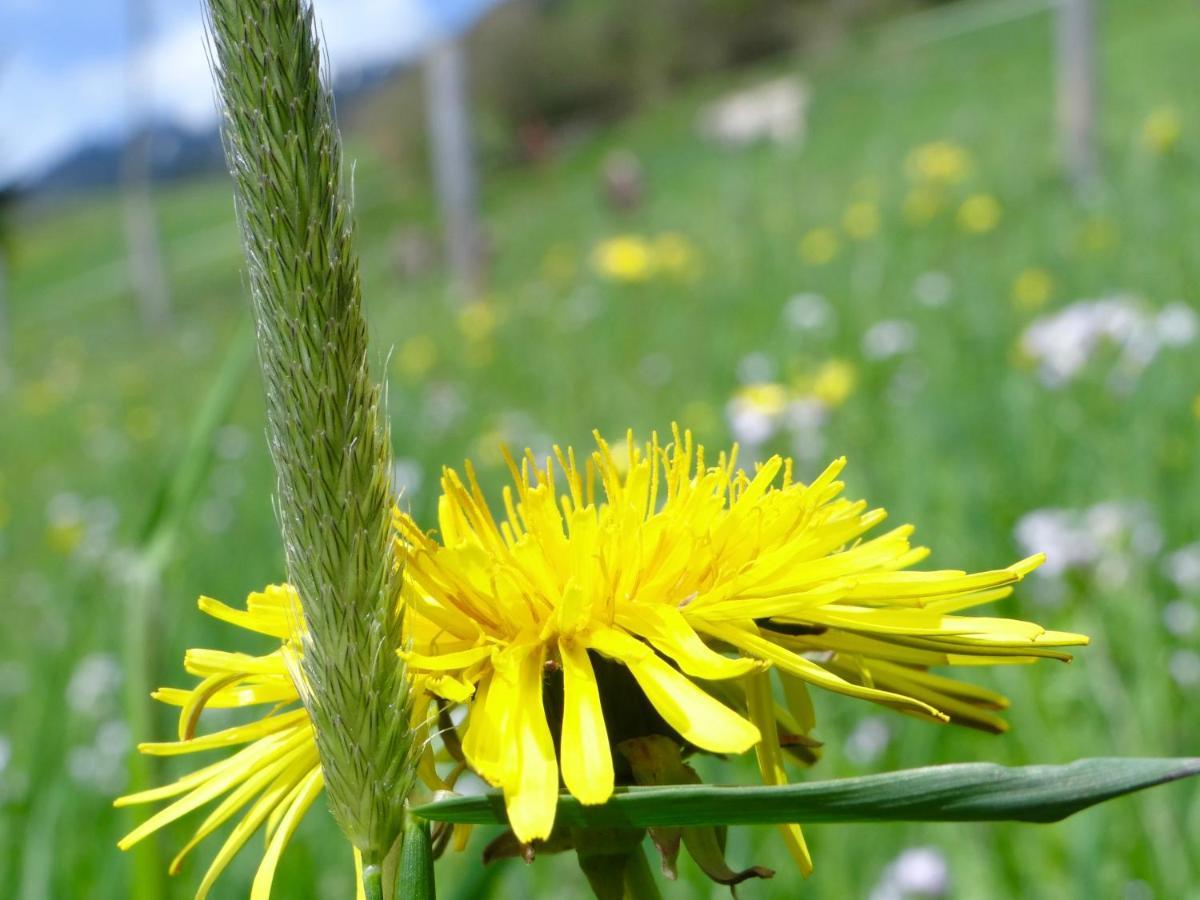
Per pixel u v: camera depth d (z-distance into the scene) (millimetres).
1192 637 211
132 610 136
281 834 73
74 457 739
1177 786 174
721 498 83
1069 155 766
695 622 76
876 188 865
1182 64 1140
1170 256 490
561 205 1519
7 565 516
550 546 80
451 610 78
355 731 62
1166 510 266
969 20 2148
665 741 78
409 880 62
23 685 334
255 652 285
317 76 59
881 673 85
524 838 61
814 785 57
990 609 231
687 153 1691
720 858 74
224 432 611
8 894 202
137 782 132
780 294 624
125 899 188
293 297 60
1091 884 150
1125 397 340
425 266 1146
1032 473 301
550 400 521
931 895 163
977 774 56
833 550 87
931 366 434
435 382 620
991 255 597
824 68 2230
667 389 498
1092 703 195
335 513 61
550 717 78
